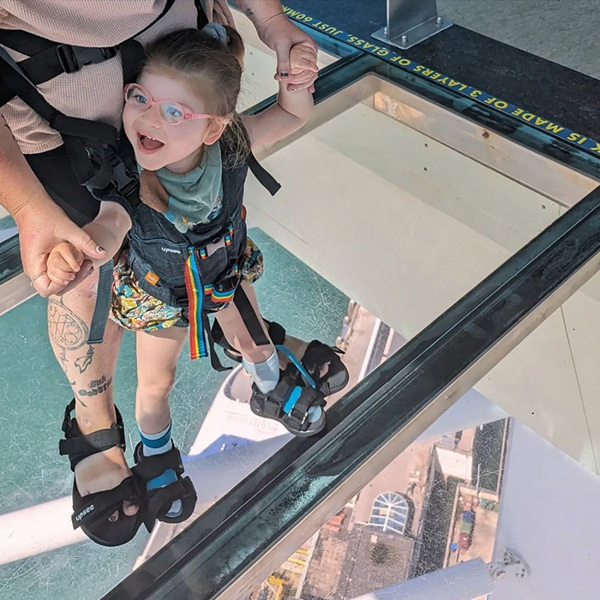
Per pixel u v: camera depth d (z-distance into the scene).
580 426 2.45
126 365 1.55
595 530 2.98
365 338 1.87
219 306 1.35
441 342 1.49
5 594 1.37
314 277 2.09
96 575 1.39
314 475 1.31
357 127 2.35
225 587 1.14
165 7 1.07
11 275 1.65
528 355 2.37
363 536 2.79
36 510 1.48
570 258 1.63
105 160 1.11
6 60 1.00
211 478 1.47
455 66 2.31
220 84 1.10
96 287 1.33
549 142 2.03
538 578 2.95
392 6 2.34
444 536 2.83
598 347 2.12
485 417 2.72
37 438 1.58
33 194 0.99
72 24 0.98
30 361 1.68
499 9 2.53
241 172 1.28
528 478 2.90
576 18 2.46
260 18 1.31
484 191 2.19
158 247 1.21
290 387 1.43
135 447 1.51
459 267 2.36
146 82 1.07
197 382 1.58
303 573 2.82
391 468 2.83
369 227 2.55
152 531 1.43
